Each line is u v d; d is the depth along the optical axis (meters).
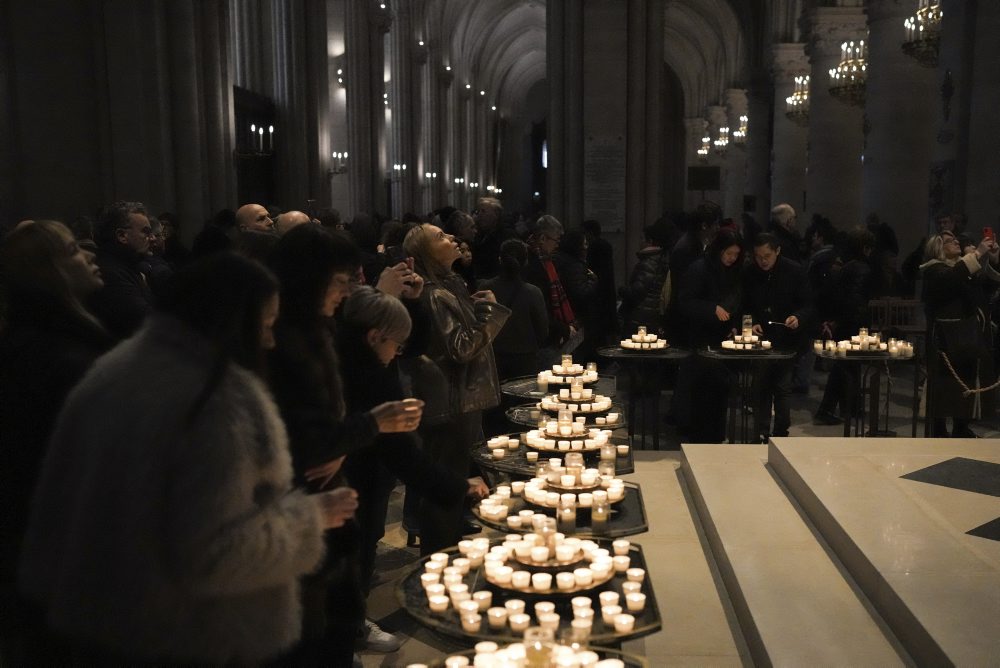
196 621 1.98
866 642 3.41
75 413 1.99
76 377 2.63
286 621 2.17
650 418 8.59
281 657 2.69
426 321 4.36
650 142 14.00
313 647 2.82
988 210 10.24
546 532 3.10
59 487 1.98
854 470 5.05
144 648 1.93
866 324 8.20
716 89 36.28
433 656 4.00
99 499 1.88
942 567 3.67
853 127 18.44
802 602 3.77
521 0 42.34
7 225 10.04
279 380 2.72
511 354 6.26
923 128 14.22
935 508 4.43
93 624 1.90
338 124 23.09
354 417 2.83
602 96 13.89
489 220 7.95
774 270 7.03
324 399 2.82
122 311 4.75
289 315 2.80
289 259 2.81
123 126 10.21
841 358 6.60
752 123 26.59
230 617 2.02
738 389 7.22
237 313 2.06
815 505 4.66
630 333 8.86
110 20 10.09
